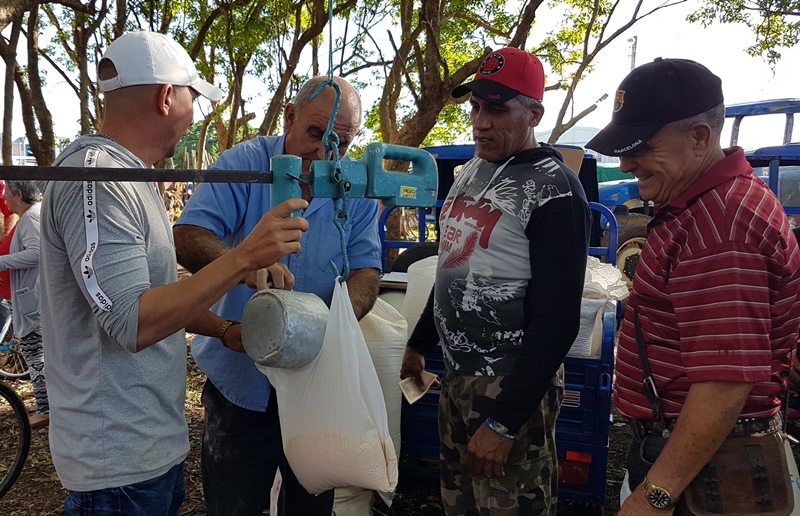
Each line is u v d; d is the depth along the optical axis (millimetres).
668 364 1614
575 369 2873
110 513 1605
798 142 7047
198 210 2076
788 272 1462
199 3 12859
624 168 1672
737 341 1387
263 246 1412
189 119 1721
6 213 5016
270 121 11078
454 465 2320
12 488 3662
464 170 2309
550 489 2199
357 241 2305
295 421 1754
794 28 9867
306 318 1600
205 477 2291
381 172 1491
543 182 2004
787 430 4129
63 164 1506
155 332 1458
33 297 4340
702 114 1522
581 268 1982
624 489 1857
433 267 3207
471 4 10102
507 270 2068
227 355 2154
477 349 2141
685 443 1444
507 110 2070
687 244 1490
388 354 2789
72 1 9125
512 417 1971
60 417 1611
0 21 6027
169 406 1717
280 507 2307
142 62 1597
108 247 1459
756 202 1447
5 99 8242
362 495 2883
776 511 1521
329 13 1448
